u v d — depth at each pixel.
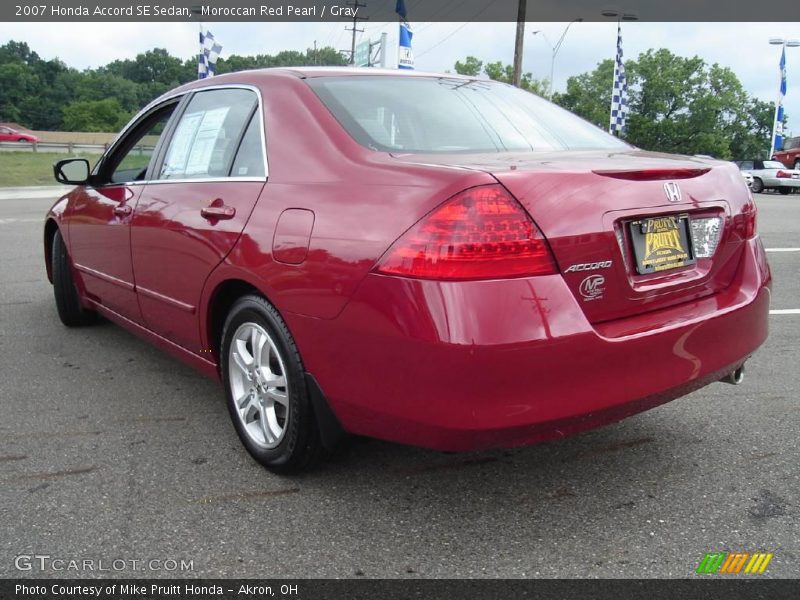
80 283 4.65
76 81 123.62
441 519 2.53
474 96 3.19
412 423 2.19
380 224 2.23
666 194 2.50
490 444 2.14
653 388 2.36
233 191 2.89
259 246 2.63
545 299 2.12
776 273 7.20
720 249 2.74
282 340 2.58
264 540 2.39
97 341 4.75
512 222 2.11
